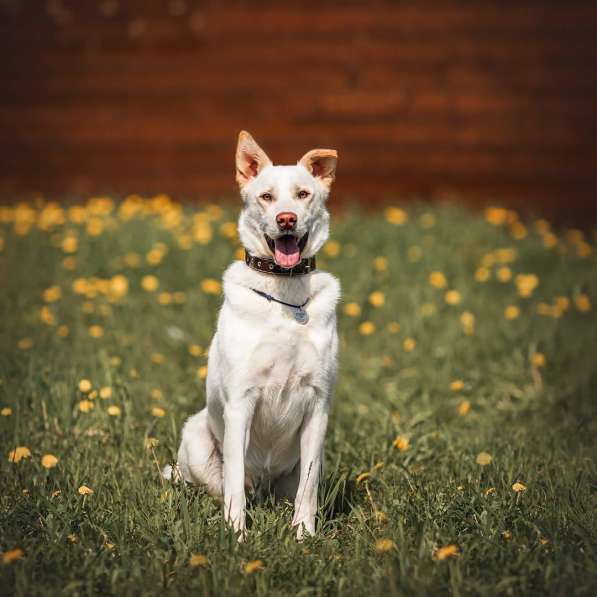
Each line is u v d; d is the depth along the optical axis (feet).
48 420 14.94
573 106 37.04
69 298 23.08
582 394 17.65
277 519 11.61
